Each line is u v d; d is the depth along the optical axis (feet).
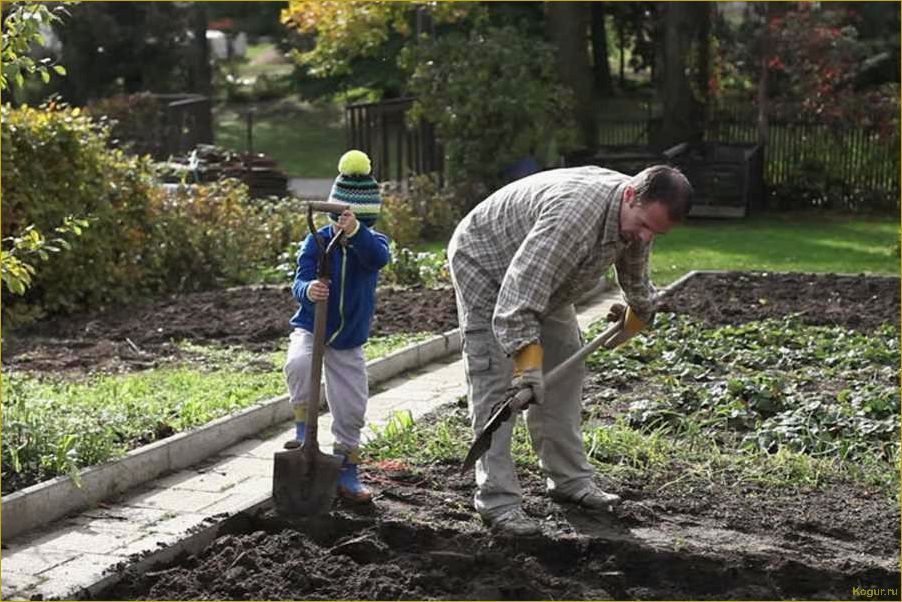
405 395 33.68
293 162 117.70
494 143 75.25
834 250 65.82
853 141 84.84
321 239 22.98
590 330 39.52
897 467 26.89
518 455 26.71
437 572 20.59
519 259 20.94
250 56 203.31
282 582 20.17
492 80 75.41
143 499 24.73
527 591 19.97
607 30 151.33
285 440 29.35
